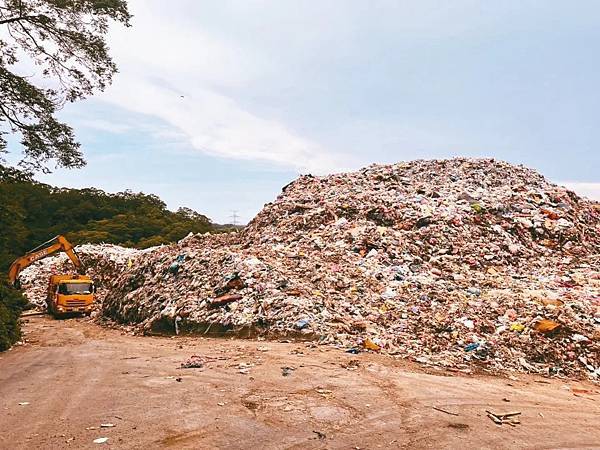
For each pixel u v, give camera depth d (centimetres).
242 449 505
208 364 947
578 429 586
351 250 1748
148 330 1545
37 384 823
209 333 1361
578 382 858
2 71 1373
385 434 551
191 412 630
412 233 1839
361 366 898
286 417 609
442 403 674
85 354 1162
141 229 6266
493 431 567
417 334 1109
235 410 637
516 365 933
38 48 1491
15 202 1797
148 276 1986
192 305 1512
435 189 2364
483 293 1334
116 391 752
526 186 2422
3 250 1956
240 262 1631
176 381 809
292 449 506
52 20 1437
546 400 718
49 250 2648
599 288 1355
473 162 2848
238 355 1029
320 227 2059
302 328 1212
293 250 1830
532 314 1126
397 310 1253
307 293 1384
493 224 1945
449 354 994
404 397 700
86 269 3591
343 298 1364
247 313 1359
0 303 1393
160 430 562
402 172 2741
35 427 582
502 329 1070
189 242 2672
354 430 564
